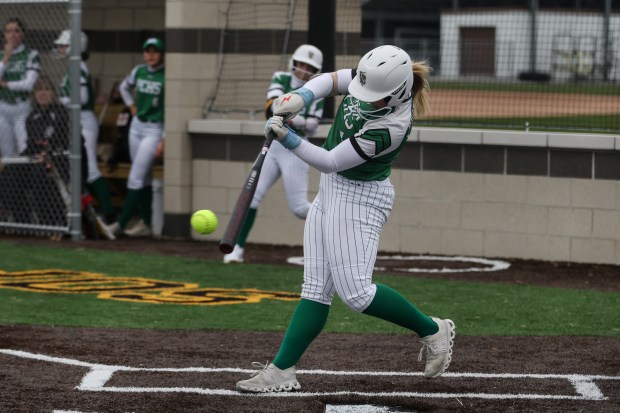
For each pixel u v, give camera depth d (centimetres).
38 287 2473
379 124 1505
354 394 1586
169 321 2120
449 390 1614
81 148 3216
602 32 4581
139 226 3375
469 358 1828
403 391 1606
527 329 2080
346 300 1568
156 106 3312
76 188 3200
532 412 1495
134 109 3378
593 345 1939
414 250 3089
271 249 3150
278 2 3450
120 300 2338
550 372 1730
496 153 2978
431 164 3052
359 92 1500
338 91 1599
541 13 5603
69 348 1872
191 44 3294
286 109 1529
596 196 2881
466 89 5675
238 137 3244
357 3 3625
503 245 2991
